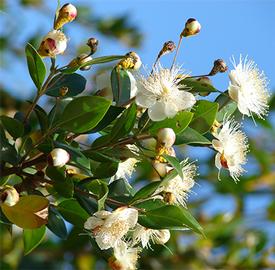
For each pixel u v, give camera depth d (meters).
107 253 0.51
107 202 0.50
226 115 0.54
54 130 0.50
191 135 0.50
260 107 0.55
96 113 0.50
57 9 0.53
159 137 0.49
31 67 0.52
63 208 0.51
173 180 0.52
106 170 0.50
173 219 0.50
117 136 0.50
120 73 0.52
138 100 0.50
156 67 0.52
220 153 0.52
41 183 0.52
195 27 0.53
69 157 0.50
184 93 0.51
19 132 0.52
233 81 0.53
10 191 0.49
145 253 0.77
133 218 0.49
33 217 0.50
